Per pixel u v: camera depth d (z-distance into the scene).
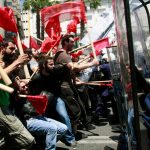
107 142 7.29
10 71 5.02
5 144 5.34
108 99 9.64
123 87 3.82
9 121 5.18
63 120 6.88
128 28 3.22
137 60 3.43
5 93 5.14
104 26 10.59
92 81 9.33
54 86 6.84
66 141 6.87
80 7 7.43
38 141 5.89
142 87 3.41
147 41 3.50
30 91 6.58
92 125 8.97
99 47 8.04
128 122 3.60
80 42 10.85
